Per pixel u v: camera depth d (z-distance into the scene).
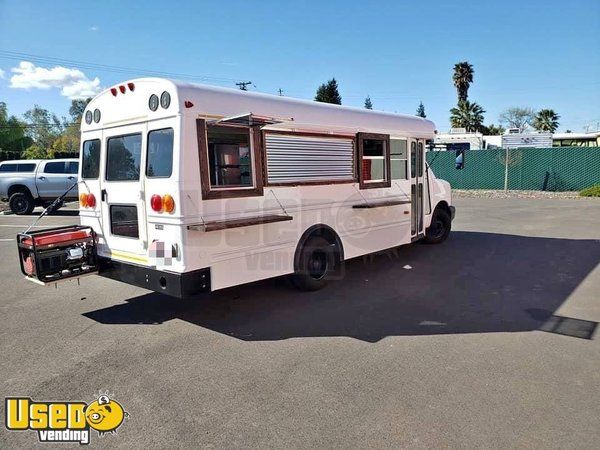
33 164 15.59
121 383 3.50
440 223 8.95
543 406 3.04
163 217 4.36
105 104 5.00
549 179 21.53
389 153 6.90
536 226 11.07
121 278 4.92
